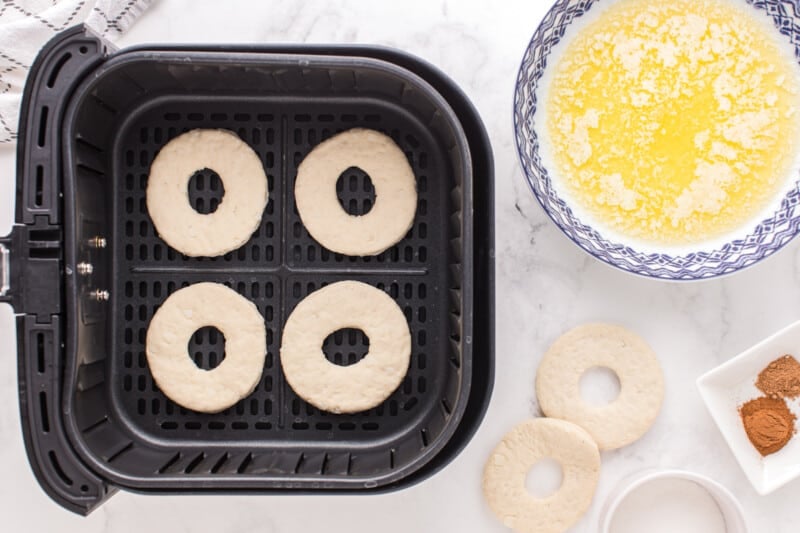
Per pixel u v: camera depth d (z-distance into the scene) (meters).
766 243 0.64
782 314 0.67
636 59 0.64
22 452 0.67
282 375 0.63
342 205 0.63
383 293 0.63
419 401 0.63
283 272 0.63
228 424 0.63
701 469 0.67
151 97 0.62
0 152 0.67
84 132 0.58
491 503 0.65
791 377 0.65
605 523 0.64
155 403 0.63
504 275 0.67
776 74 0.64
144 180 0.63
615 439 0.66
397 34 0.67
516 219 0.67
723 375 0.65
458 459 0.67
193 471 0.59
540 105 0.64
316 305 0.62
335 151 0.62
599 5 0.64
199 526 0.67
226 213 0.62
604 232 0.64
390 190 0.62
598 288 0.67
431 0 0.66
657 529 0.67
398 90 0.61
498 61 0.67
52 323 0.56
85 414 0.59
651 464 0.67
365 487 0.56
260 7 0.66
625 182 0.64
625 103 0.64
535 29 0.65
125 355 0.63
